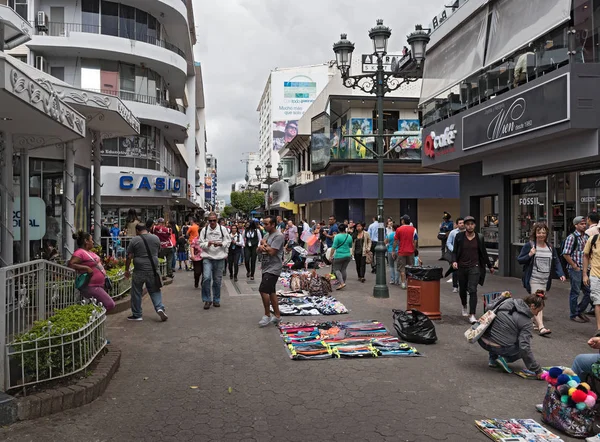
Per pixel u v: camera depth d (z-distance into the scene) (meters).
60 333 4.83
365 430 4.20
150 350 6.68
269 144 92.88
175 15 27.84
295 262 15.91
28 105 6.13
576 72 9.52
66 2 24.95
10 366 4.54
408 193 27.83
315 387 5.26
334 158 27.55
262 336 7.47
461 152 13.94
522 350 5.49
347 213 29.41
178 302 10.48
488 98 12.99
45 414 4.42
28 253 9.59
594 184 11.16
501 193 14.23
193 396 4.98
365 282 13.65
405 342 7.07
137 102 26.02
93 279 6.85
